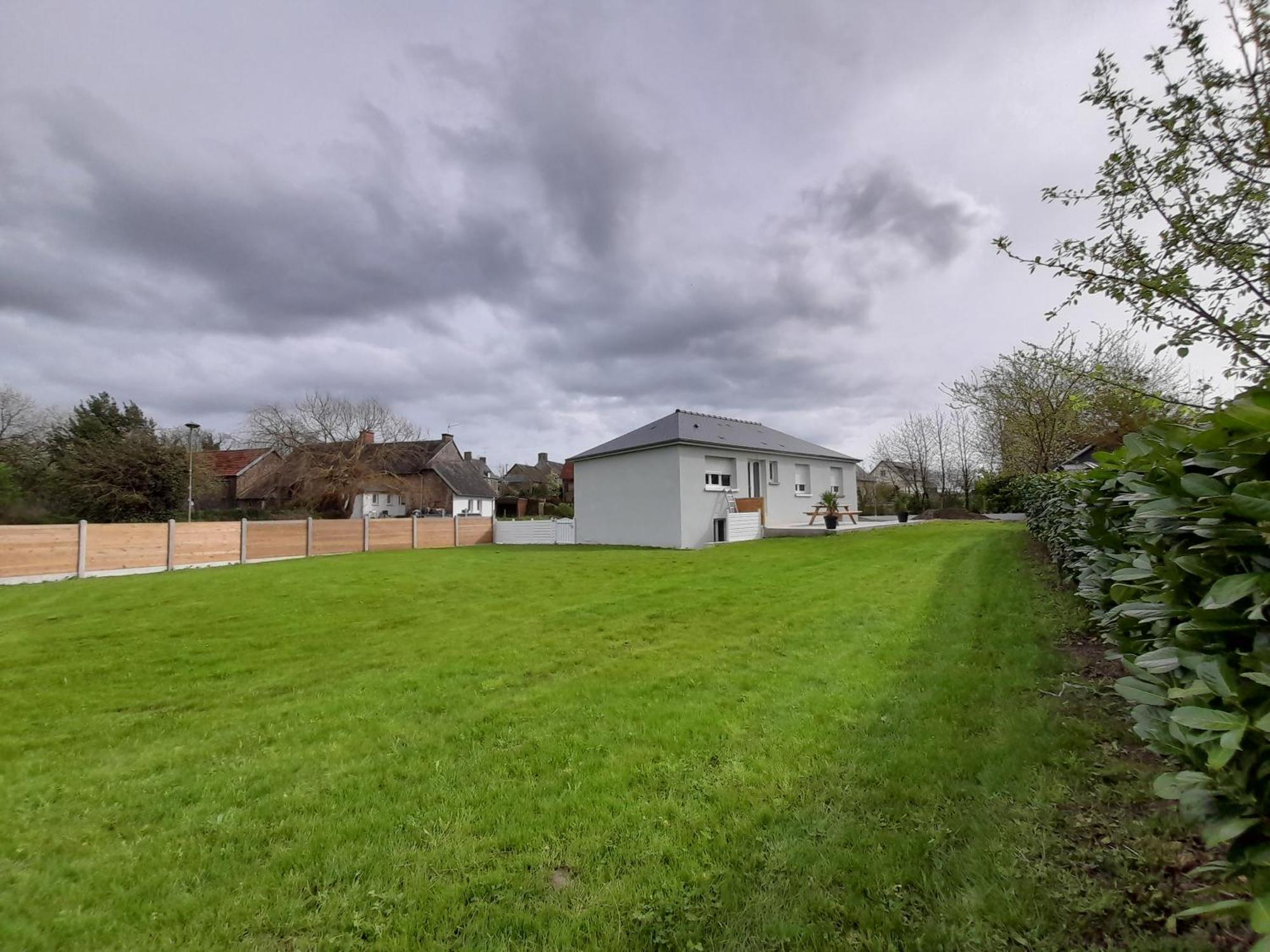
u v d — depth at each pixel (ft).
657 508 66.54
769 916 7.06
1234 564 5.14
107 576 48.83
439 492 148.25
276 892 8.15
